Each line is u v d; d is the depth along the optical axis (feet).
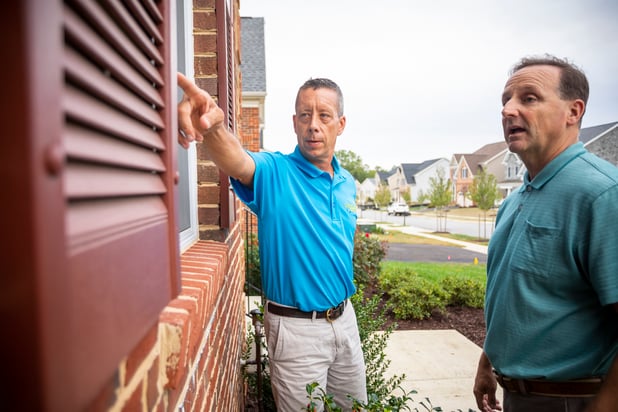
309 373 5.97
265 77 43.34
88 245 1.10
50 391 0.87
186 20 5.62
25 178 0.80
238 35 12.35
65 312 0.94
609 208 4.16
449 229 91.35
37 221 0.81
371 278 22.47
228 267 6.39
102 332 1.19
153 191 1.72
